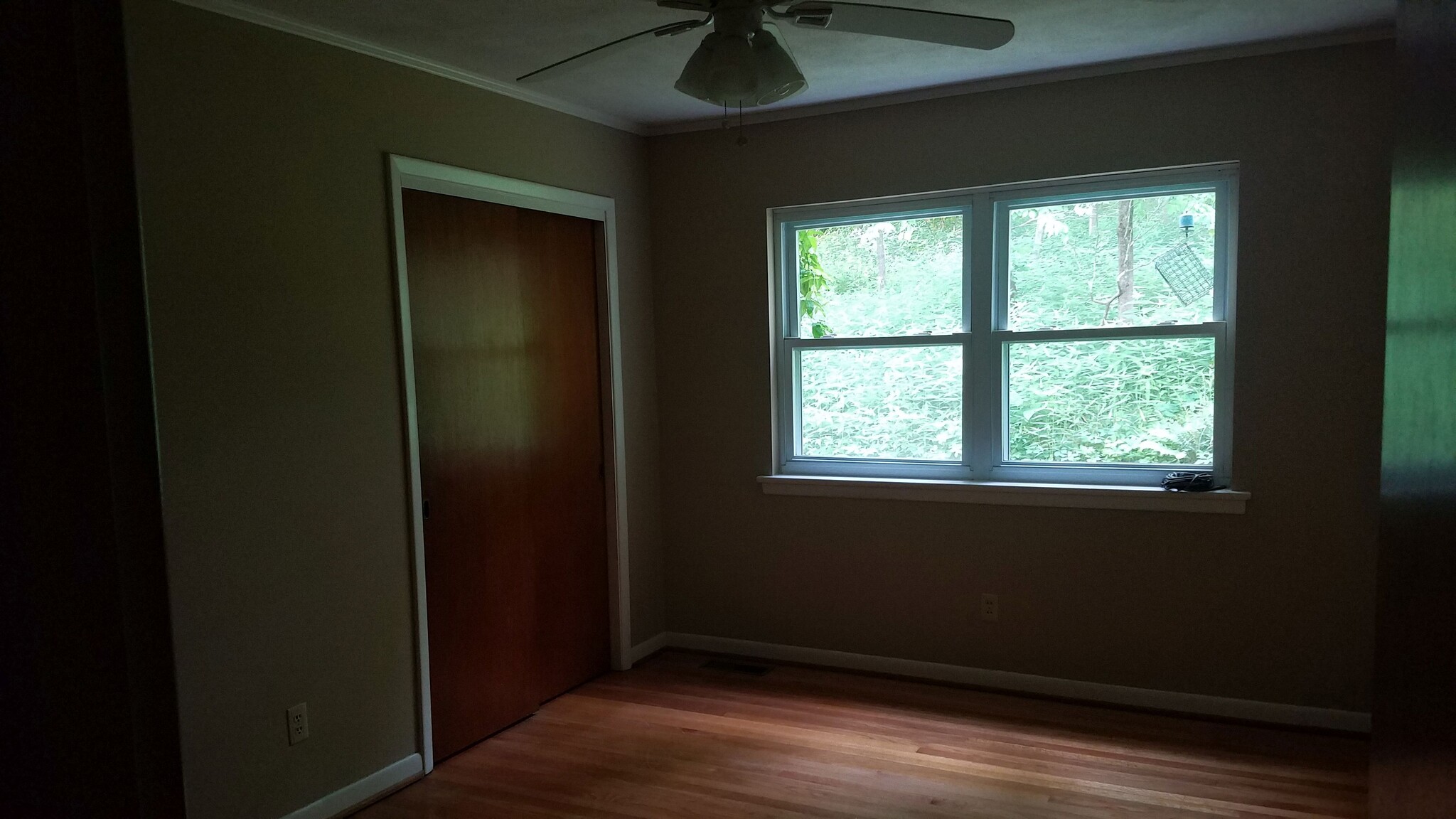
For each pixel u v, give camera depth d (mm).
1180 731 3252
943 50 3107
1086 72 3363
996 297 3730
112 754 302
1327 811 2648
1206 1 2701
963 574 3760
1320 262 3125
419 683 3041
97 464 293
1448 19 299
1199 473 3381
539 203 3561
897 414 3951
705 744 3254
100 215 292
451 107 3150
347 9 2531
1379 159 3033
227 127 2438
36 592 279
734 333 4137
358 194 2814
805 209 4020
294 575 2635
